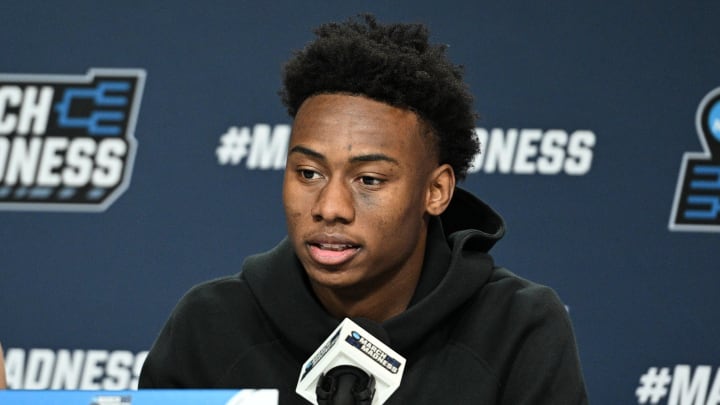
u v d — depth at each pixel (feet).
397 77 18.89
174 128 38.55
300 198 18.80
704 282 37.86
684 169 37.88
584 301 37.96
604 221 37.96
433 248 21.09
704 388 37.86
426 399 20.39
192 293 22.18
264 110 38.45
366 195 18.65
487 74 38.09
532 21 38.09
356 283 19.36
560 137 37.99
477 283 21.04
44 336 38.52
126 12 38.58
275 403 14.94
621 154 37.99
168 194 38.50
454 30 38.11
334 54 18.97
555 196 38.01
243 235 38.45
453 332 21.08
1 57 38.45
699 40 37.96
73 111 38.58
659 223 37.88
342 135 18.52
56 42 38.55
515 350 20.86
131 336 38.55
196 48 38.50
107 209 38.58
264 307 21.01
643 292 37.96
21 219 38.52
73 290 38.55
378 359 17.20
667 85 37.93
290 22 38.40
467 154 20.75
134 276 38.58
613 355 37.93
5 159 38.42
